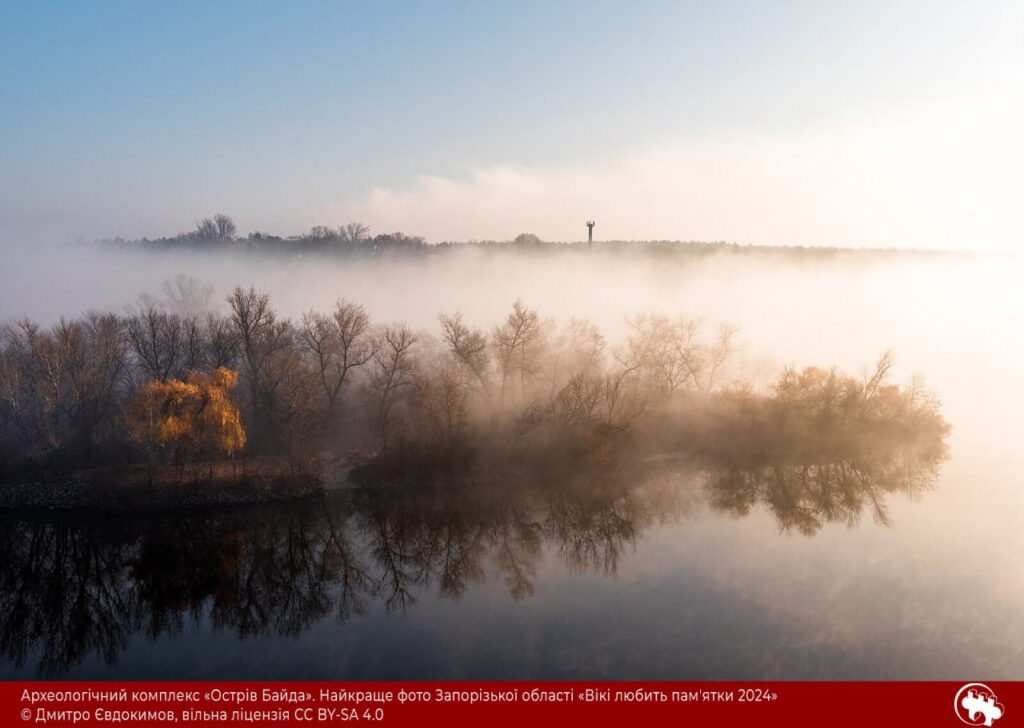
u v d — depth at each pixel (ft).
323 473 179.93
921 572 130.52
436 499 173.27
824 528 156.56
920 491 181.57
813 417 218.59
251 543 153.07
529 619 114.32
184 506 160.56
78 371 180.14
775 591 122.52
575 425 196.75
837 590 122.52
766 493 181.98
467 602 122.72
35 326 190.39
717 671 96.89
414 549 151.02
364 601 125.70
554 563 139.74
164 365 196.75
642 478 191.42
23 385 181.27
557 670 97.96
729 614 114.11
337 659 103.24
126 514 157.28
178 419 161.38
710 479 192.75
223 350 195.42
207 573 140.36
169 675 100.27
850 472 196.75
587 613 115.55
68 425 182.70
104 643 111.65
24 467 169.99
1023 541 146.00
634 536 153.58
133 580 137.59
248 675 99.66
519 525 162.20
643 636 107.14
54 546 148.56
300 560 146.00
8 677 101.50
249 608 124.98
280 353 205.16
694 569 133.80
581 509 171.53
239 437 167.94
